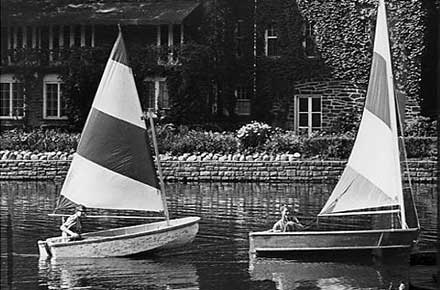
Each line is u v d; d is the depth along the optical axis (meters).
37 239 22.41
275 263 19.53
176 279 18.05
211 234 23.14
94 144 22.02
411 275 16.56
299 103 44.53
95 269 19.06
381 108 21.53
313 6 44.12
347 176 21.55
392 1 42.03
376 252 19.94
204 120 44.50
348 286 17.25
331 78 44.03
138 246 20.30
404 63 41.72
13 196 31.64
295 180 35.97
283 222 20.73
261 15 44.84
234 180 36.47
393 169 21.44
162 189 21.89
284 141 37.97
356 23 43.50
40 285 17.50
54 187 35.03
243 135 38.16
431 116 41.62
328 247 19.91
